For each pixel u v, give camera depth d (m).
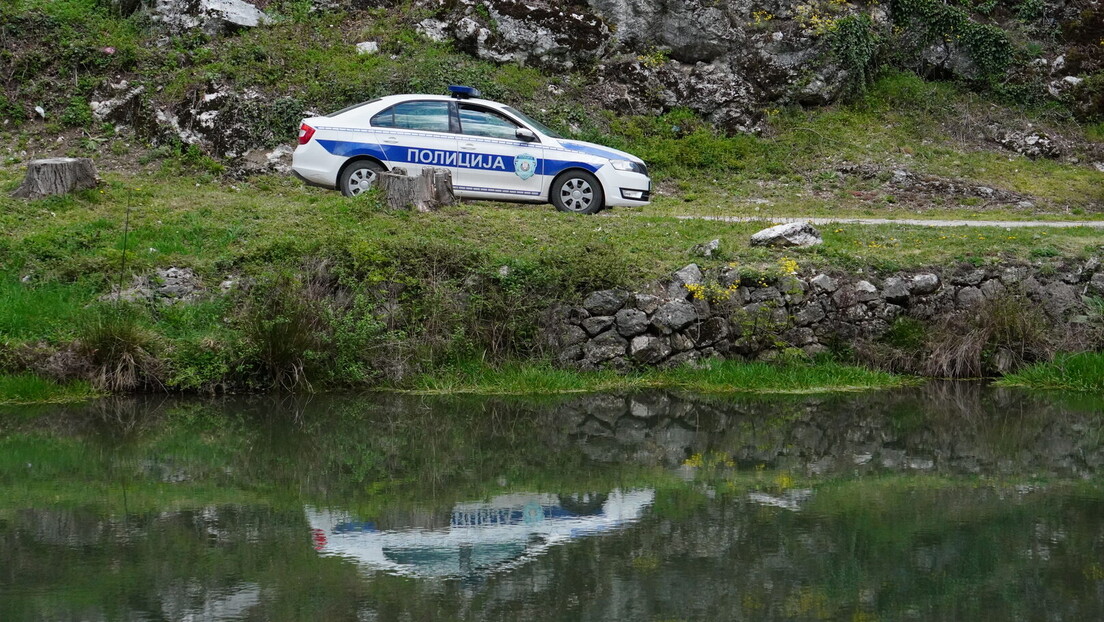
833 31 20.62
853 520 5.93
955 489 6.70
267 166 16.17
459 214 12.16
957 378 11.27
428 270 10.75
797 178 18.50
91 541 5.46
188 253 11.18
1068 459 7.65
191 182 15.65
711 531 5.70
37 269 10.76
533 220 12.22
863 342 11.31
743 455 7.71
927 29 21.95
